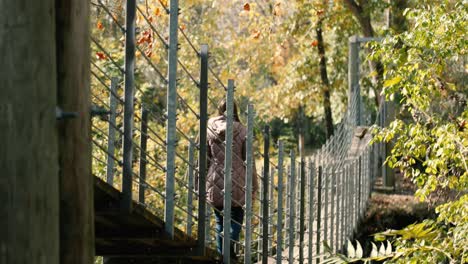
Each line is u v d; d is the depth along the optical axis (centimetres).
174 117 925
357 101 3409
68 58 620
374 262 1520
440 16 1308
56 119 593
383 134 1359
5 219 563
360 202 2373
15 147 566
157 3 2138
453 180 1302
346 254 1977
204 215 999
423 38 1307
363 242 2305
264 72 4991
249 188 1201
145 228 918
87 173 636
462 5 1311
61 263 624
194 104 2950
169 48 927
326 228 1758
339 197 1966
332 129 4447
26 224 566
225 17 3784
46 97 579
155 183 2025
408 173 1349
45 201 575
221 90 3622
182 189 2012
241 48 3816
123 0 1273
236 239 1288
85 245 634
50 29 584
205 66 1004
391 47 1329
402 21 3638
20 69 569
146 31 1517
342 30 3991
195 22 3353
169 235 916
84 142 631
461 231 1091
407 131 1341
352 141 3030
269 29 2638
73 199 625
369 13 3712
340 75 4522
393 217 2406
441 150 1262
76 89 624
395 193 2755
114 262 1116
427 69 1312
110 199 827
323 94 4334
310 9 3397
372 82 3881
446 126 1267
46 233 575
